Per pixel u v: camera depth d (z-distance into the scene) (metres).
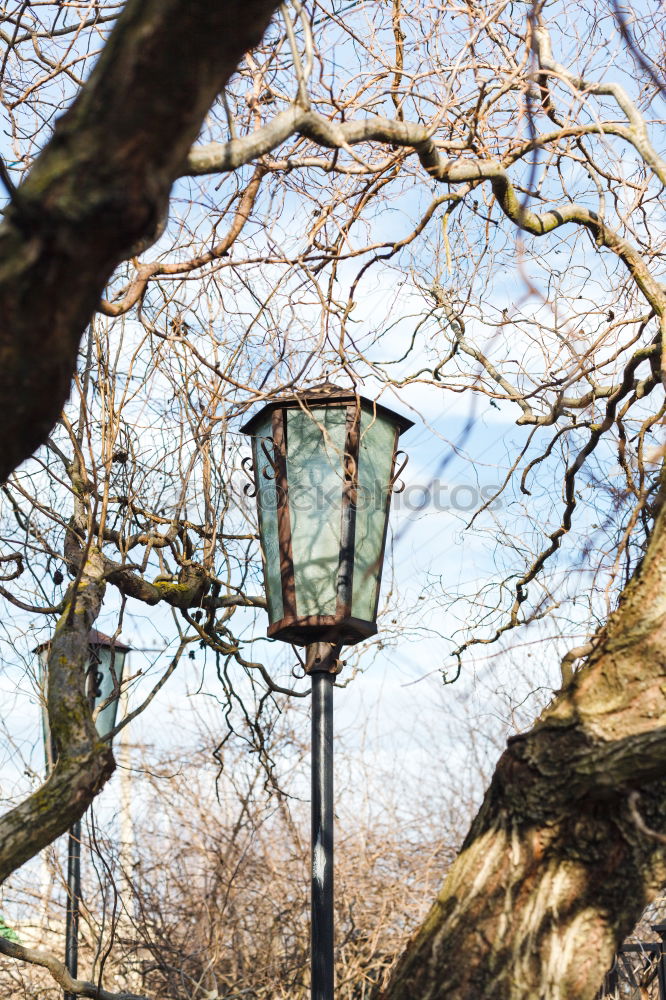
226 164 2.94
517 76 3.91
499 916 2.84
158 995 8.83
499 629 5.54
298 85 3.08
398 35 4.25
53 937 9.62
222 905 9.18
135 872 9.35
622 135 3.99
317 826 4.37
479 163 3.86
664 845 2.80
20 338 1.93
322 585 4.50
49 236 1.88
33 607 4.64
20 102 4.38
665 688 2.79
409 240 4.06
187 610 5.57
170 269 3.81
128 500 4.96
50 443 4.64
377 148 4.50
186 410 4.96
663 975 7.24
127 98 1.88
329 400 4.66
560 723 2.86
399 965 2.97
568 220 4.16
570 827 2.84
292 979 9.17
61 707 3.83
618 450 4.60
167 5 1.86
